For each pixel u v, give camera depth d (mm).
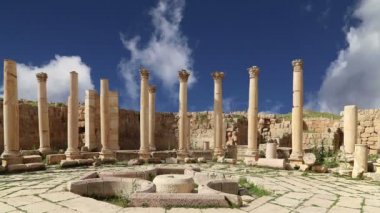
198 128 41469
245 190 11297
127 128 37750
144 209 7891
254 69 22734
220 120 26297
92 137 29266
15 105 17719
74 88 22281
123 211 7664
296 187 12211
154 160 23016
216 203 8367
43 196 9234
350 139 18375
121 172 12555
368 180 14594
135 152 24906
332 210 8555
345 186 12742
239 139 38188
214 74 26500
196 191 11062
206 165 21328
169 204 8227
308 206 8945
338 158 20516
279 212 8180
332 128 32906
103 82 25297
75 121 22109
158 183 10273
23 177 14062
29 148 30328
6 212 7641
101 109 25062
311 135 33094
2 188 10891
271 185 12531
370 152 29938
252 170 18297
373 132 29984
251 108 22641
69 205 8211
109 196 10188
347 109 18656
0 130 27484
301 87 20062
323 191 11438
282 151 26859
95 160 20672
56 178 13641
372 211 8500
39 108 24844
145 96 24188
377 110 30047
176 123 41750
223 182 10477
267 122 39781
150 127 29984
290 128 37812
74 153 21703
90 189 10055
